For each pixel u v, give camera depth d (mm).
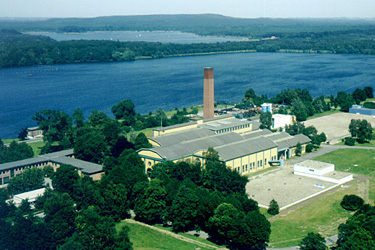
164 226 197875
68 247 158500
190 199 186375
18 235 163000
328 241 179625
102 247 161625
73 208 182250
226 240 181125
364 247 157875
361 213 185375
